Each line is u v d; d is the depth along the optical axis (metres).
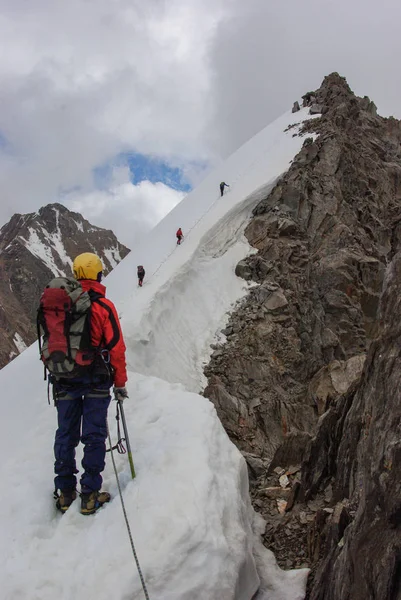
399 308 4.44
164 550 3.95
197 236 24.97
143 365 16.81
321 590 4.46
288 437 8.90
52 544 4.29
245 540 4.43
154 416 6.16
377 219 25.88
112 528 4.27
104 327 4.60
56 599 3.77
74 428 4.86
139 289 21.23
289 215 25.16
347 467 6.10
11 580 3.94
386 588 3.17
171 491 4.54
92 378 4.66
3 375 15.07
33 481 5.25
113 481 5.06
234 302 21.69
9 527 4.58
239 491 5.00
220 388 16.52
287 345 20.20
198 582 3.86
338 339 20.77
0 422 11.09
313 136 31.39
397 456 3.49
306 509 6.38
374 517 3.67
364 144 31.59
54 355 4.41
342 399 7.02
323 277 22.33
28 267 183.00
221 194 31.52
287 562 5.45
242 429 15.62
